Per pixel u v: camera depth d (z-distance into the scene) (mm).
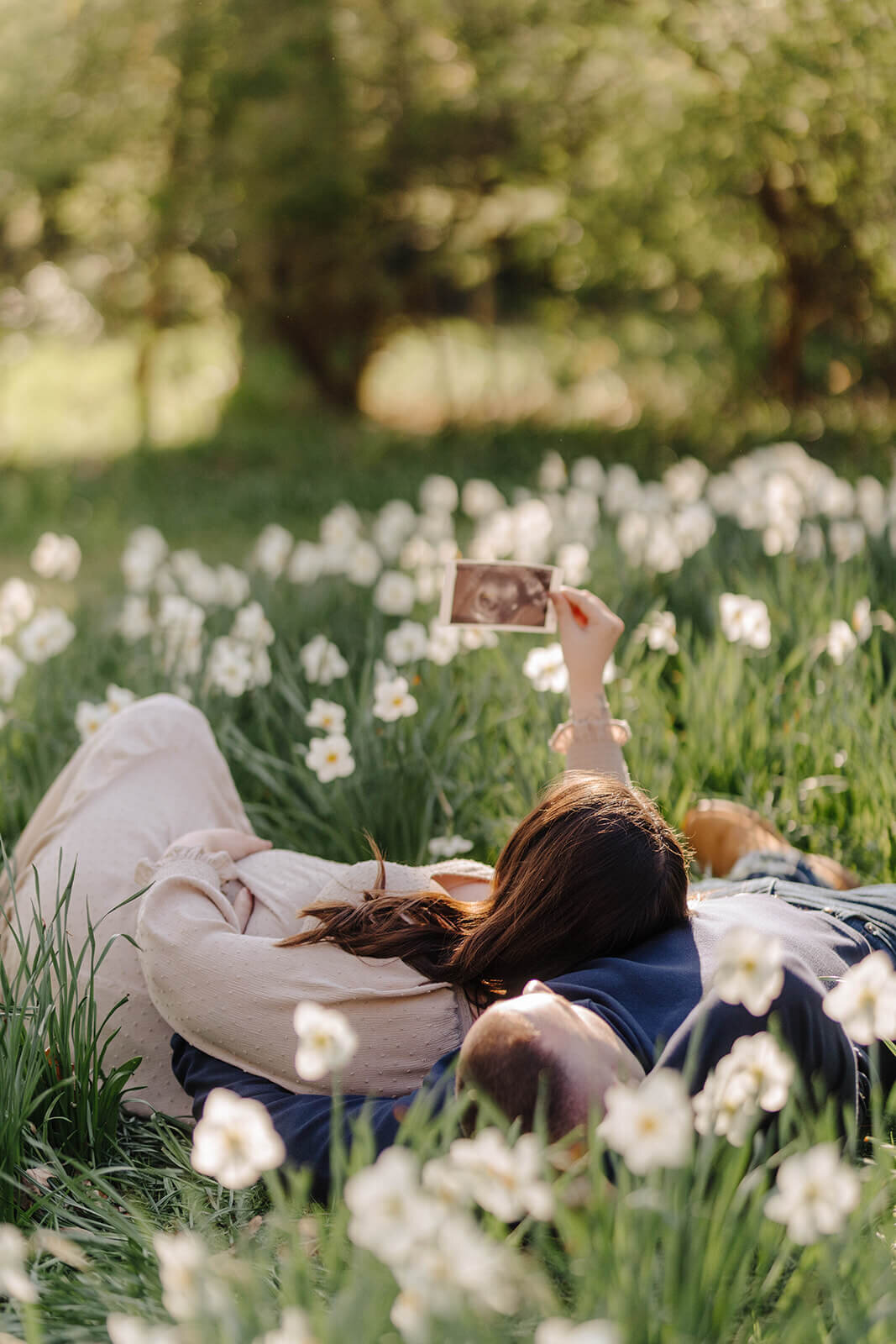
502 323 17797
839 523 4688
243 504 11297
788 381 12258
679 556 4707
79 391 19219
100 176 12664
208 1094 2100
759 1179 1541
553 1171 1607
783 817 3395
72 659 4840
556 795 2041
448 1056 1917
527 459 11992
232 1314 1354
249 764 3672
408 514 5570
